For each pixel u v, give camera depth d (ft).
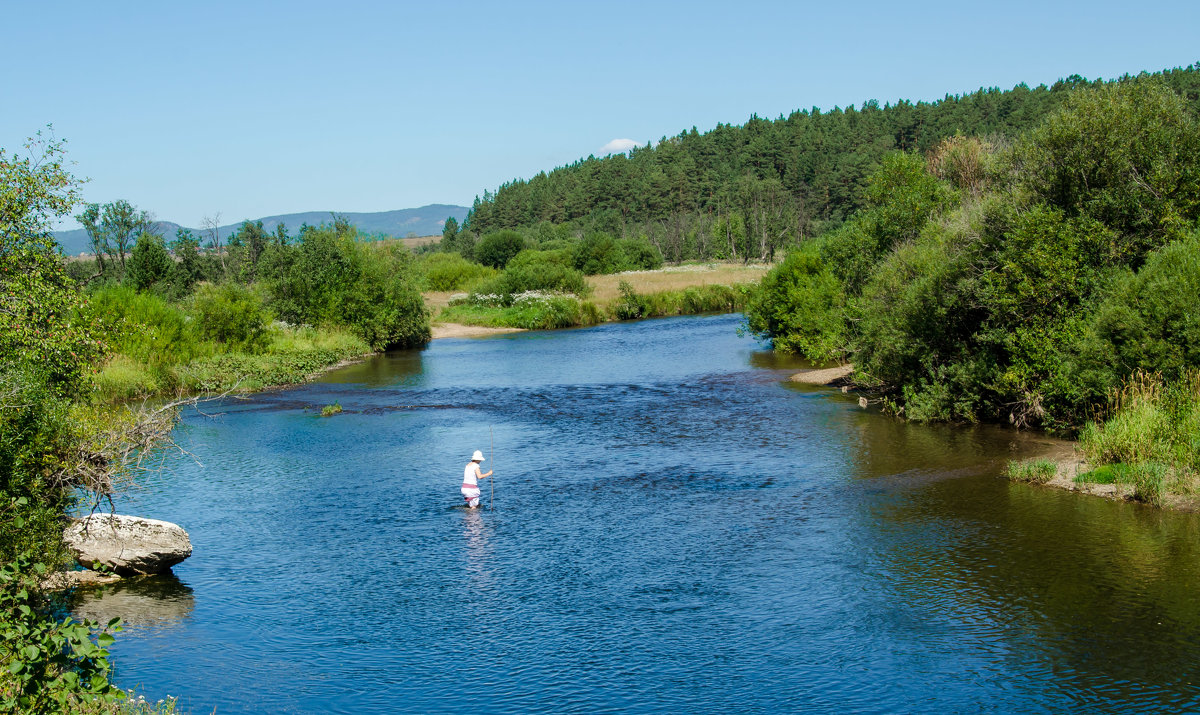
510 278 246.27
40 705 23.03
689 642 36.55
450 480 65.72
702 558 46.62
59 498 43.83
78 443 44.80
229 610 41.50
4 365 40.91
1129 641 34.81
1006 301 73.41
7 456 38.45
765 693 32.17
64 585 43.11
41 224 48.52
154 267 192.54
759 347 153.17
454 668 34.94
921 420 81.46
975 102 608.60
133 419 50.06
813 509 54.80
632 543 49.52
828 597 40.73
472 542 50.70
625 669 34.37
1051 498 54.13
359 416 95.71
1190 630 35.47
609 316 227.81
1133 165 74.18
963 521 50.70
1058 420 71.97
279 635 38.55
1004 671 33.09
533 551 48.73
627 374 124.36
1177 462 54.44
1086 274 72.38
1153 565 42.22
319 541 51.62
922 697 31.48
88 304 50.62
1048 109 465.47
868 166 504.84
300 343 152.76
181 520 56.44
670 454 72.28
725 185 620.08
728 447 74.08
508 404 101.86
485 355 157.17
